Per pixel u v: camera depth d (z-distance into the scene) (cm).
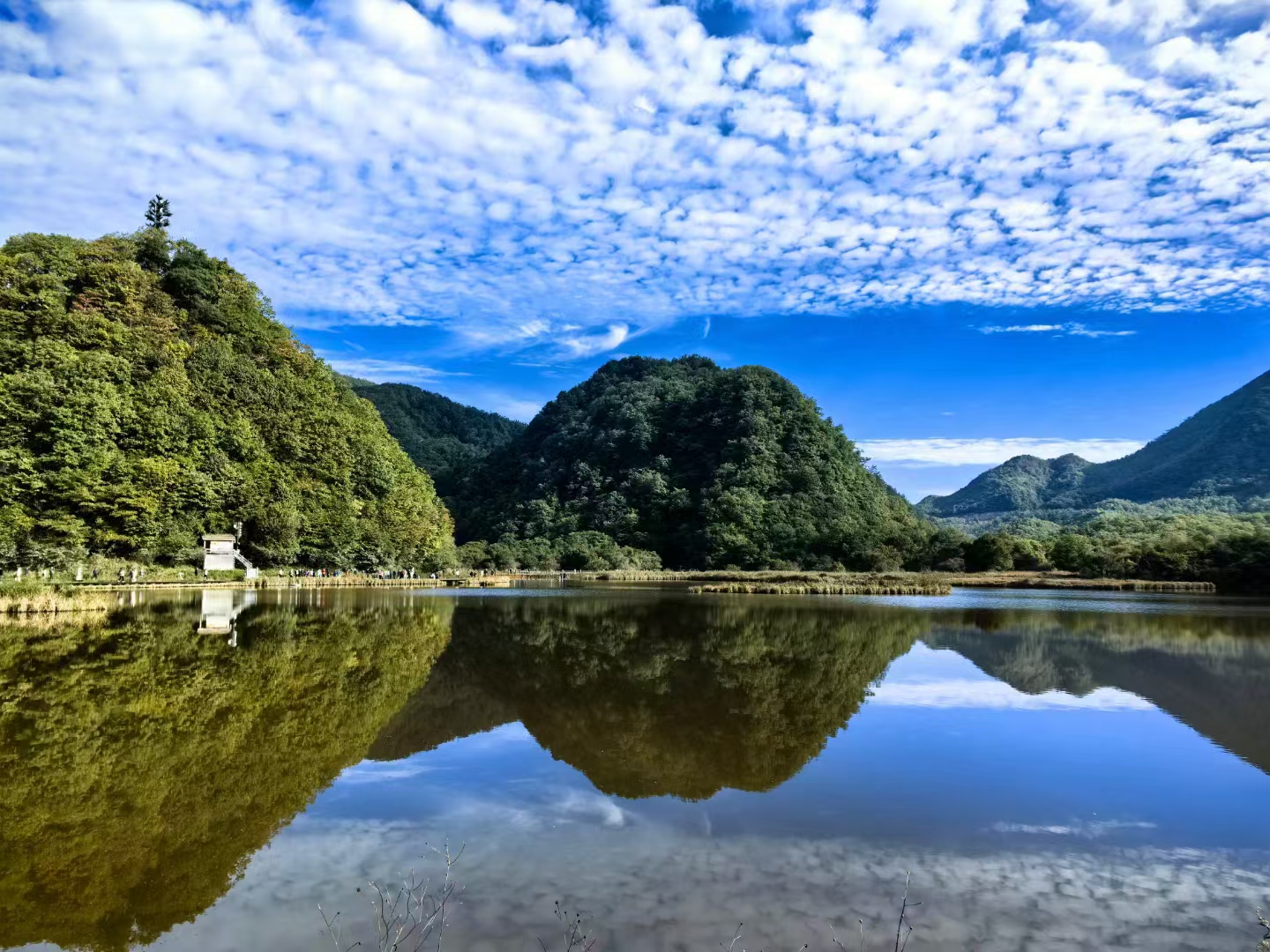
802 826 900
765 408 13075
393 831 873
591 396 16975
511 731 1350
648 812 945
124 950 611
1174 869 786
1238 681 1892
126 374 6481
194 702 1508
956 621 3369
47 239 7800
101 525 5359
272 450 7631
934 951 614
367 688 1692
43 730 1284
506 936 628
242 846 827
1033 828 900
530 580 7875
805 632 2878
